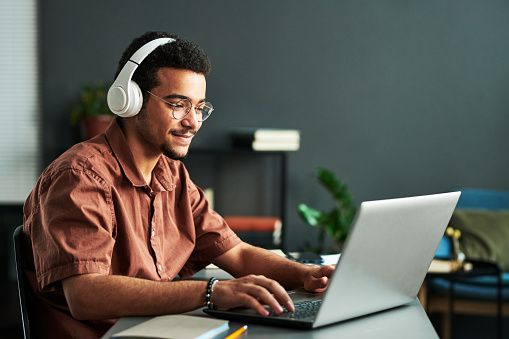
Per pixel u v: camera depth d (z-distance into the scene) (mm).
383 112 4266
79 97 4172
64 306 1353
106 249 1271
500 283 3012
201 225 1703
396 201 1081
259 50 4234
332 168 4277
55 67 4168
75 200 1288
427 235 1225
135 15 4176
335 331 1072
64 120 4172
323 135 4262
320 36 4242
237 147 4020
